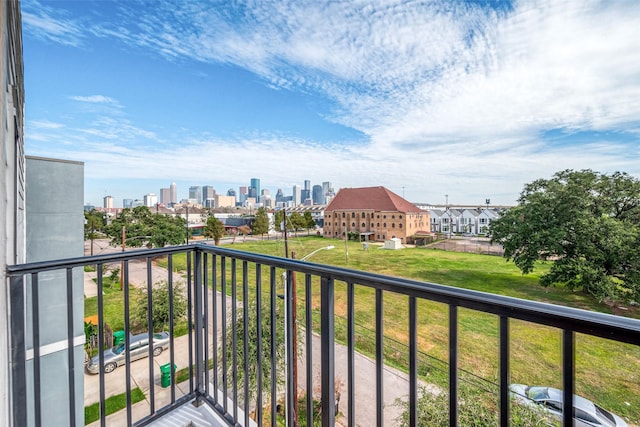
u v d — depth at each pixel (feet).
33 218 10.17
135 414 16.65
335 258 51.29
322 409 3.17
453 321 2.13
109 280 44.27
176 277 39.88
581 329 1.59
